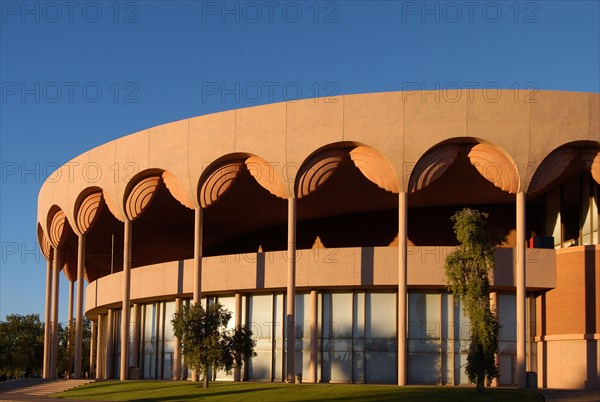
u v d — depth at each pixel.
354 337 46.31
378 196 53.62
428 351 45.59
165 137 49.38
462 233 39.09
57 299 62.69
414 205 55.75
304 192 45.34
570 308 44.97
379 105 44.66
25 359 92.69
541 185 44.22
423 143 44.12
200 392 40.84
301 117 45.56
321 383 44.84
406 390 38.91
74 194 55.88
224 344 42.81
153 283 51.72
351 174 49.25
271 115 46.16
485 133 43.97
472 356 37.81
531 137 44.00
